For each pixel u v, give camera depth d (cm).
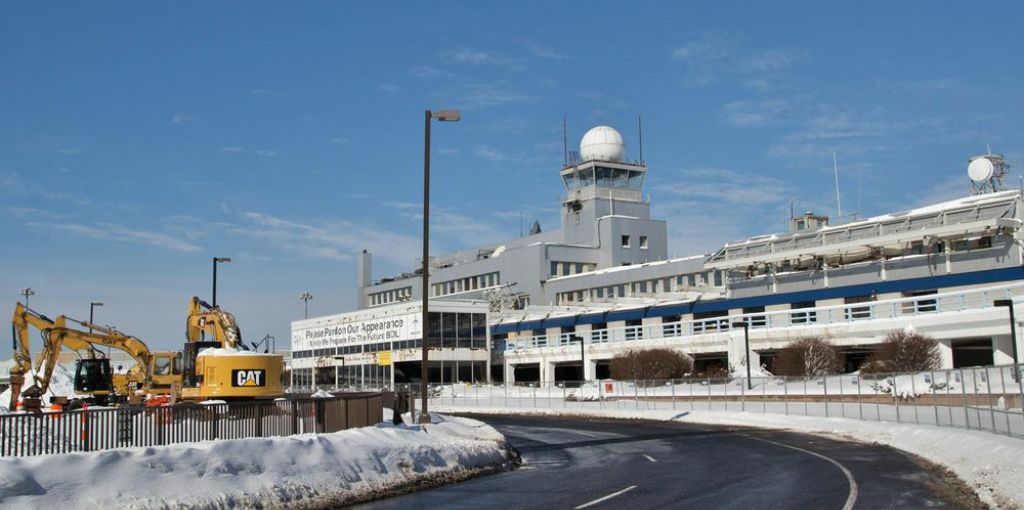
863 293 6341
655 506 1576
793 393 4909
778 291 6900
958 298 5444
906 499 1616
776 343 6062
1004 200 5806
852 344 5688
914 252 6247
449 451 2231
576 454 2828
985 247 5822
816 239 6719
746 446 2994
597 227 10094
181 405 1784
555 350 7869
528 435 3778
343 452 1873
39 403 3975
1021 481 1611
